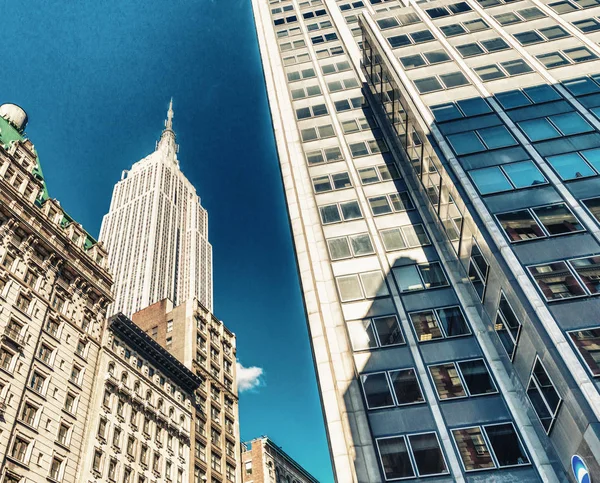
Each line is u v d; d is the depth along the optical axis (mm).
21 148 59406
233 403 79562
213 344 82812
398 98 36875
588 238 22188
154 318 84375
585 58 32656
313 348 28578
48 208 57562
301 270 32562
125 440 51500
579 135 27250
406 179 36469
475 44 37250
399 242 32625
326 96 46344
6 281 45969
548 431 20203
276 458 92062
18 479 38250
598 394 17141
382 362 26500
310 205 36594
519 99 31203
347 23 56281
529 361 21156
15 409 40312
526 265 21922
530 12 38875
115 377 54906
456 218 28031
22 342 44000
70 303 54156
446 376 25062
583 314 19562
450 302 28391
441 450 22375
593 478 16953
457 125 30719
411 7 44719
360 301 29844
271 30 59250
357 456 23047
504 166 26953
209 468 63844
